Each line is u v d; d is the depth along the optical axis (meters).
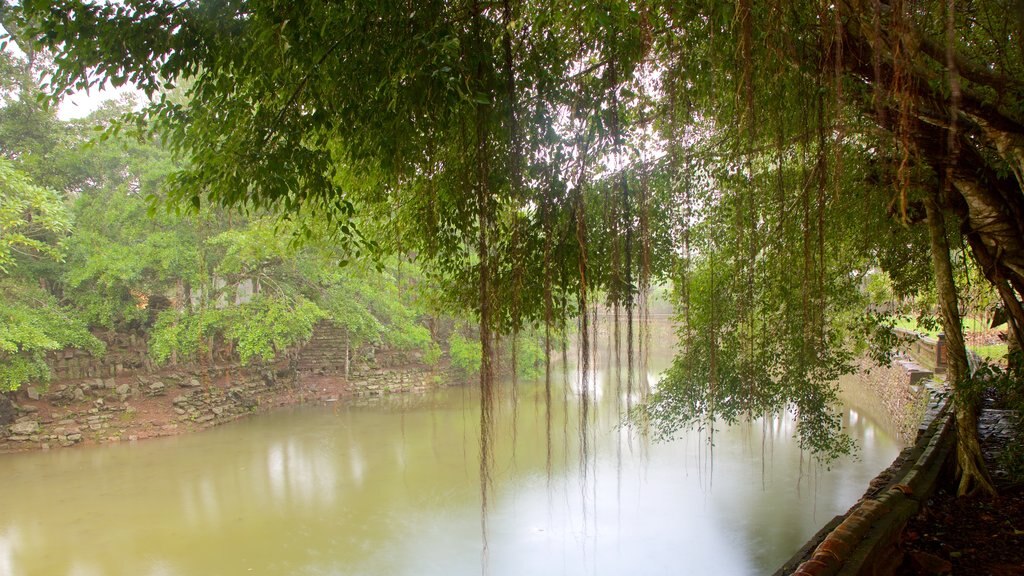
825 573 2.94
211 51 3.45
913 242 6.98
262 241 13.54
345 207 4.38
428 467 13.09
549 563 8.65
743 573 8.22
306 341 21.05
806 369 6.65
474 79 3.33
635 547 8.91
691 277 7.12
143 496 11.74
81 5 3.15
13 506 11.18
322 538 9.96
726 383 7.10
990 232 4.85
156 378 17.03
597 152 4.32
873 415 16.83
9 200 11.37
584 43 4.11
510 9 3.54
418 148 3.97
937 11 3.00
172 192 3.89
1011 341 6.73
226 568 8.93
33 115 13.26
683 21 3.47
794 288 6.20
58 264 14.37
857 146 5.23
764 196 5.33
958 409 5.41
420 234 5.36
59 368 15.65
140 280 16.03
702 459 12.18
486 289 3.68
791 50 3.23
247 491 12.00
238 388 18.23
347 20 3.23
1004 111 3.73
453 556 9.16
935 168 4.65
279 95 3.83
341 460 13.82
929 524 4.74
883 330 7.80
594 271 4.95
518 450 12.71
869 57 3.40
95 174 14.34
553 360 15.95
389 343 23.16
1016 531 4.50
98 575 8.74
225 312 15.66
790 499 10.40
